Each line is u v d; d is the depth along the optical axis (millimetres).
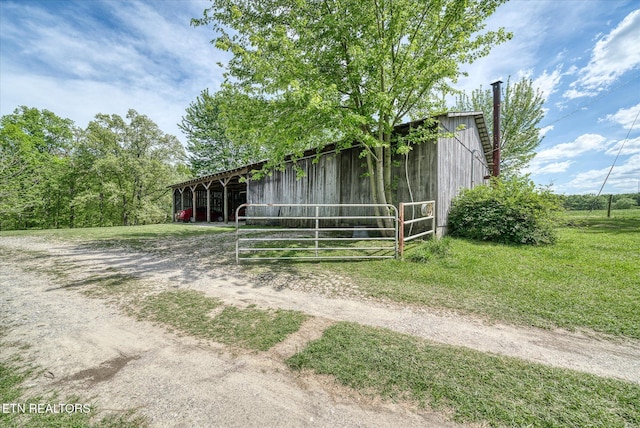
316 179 11734
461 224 8250
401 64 6797
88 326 3146
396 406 1815
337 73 7453
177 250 7801
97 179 23375
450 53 6645
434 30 6746
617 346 2561
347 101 7688
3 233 12453
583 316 3117
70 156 24516
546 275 4449
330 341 2678
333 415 1753
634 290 3711
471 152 10984
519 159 19500
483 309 3395
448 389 1952
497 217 7426
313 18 7223
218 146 30234
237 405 1858
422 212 8148
